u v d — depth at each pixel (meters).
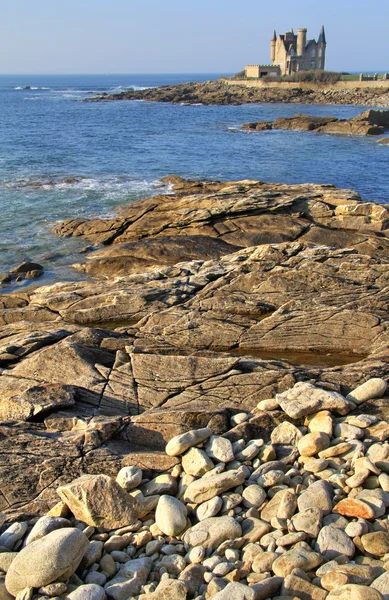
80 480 6.12
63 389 7.88
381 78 128.38
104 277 18.80
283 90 126.62
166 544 5.70
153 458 6.76
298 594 4.80
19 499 6.42
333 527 5.55
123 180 34.69
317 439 6.76
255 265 14.04
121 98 137.25
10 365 9.99
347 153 49.44
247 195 24.09
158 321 12.04
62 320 13.23
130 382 8.50
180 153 48.00
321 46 150.25
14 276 18.95
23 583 5.08
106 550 5.65
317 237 20.91
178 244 20.05
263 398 8.11
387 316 10.94
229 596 4.68
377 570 5.07
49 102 126.31
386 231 21.91
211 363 8.73
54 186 32.31
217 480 6.16
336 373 8.55
